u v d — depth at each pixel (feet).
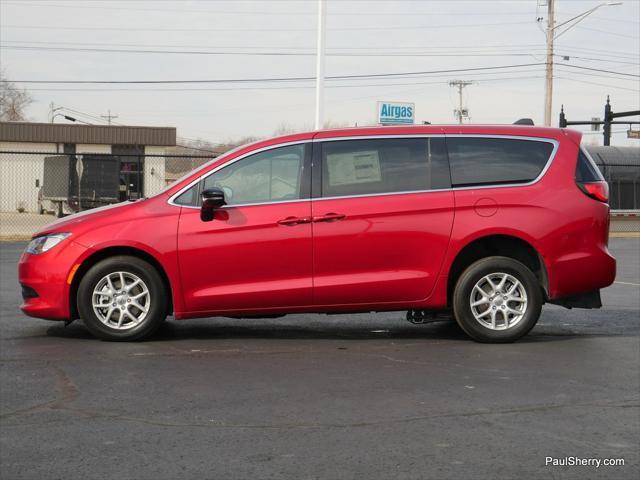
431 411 16.66
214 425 15.66
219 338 24.59
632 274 46.24
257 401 17.35
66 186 98.43
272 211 23.22
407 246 23.31
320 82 70.28
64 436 15.01
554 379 19.45
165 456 13.93
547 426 15.71
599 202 24.04
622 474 13.19
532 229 23.49
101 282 23.35
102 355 21.85
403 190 23.57
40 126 128.57
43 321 27.27
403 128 24.07
